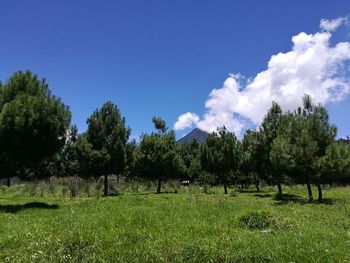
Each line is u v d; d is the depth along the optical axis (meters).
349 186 48.12
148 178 43.66
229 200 25.86
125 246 9.47
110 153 38.03
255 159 36.69
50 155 24.06
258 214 13.10
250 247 8.82
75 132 46.16
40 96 23.80
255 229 11.94
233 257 8.26
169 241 9.58
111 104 39.16
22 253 9.09
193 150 72.00
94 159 37.34
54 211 17.89
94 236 10.10
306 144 27.67
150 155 42.78
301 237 9.73
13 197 31.66
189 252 8.56
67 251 9.09
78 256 8.87
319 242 9.22
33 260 8.52
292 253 8.18
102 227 11.49
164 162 42.72
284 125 33.84
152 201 20.91
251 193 38.56
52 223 12.98
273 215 13.13
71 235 10.05
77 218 13.83
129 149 45.44
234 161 43.41
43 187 37.31
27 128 21.94
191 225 12.04
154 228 11.62
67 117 24.50
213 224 12.23
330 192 38.34
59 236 10.14
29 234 10.78
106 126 38.44
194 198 27.61
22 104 22.05
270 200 28.70
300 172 28.58
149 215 13.46
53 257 8.67
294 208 19.55
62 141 24.33
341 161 27.09
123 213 13.73
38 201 25.61
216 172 43.47
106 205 18.25
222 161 42.91
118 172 38.72
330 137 28.27
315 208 20.98
